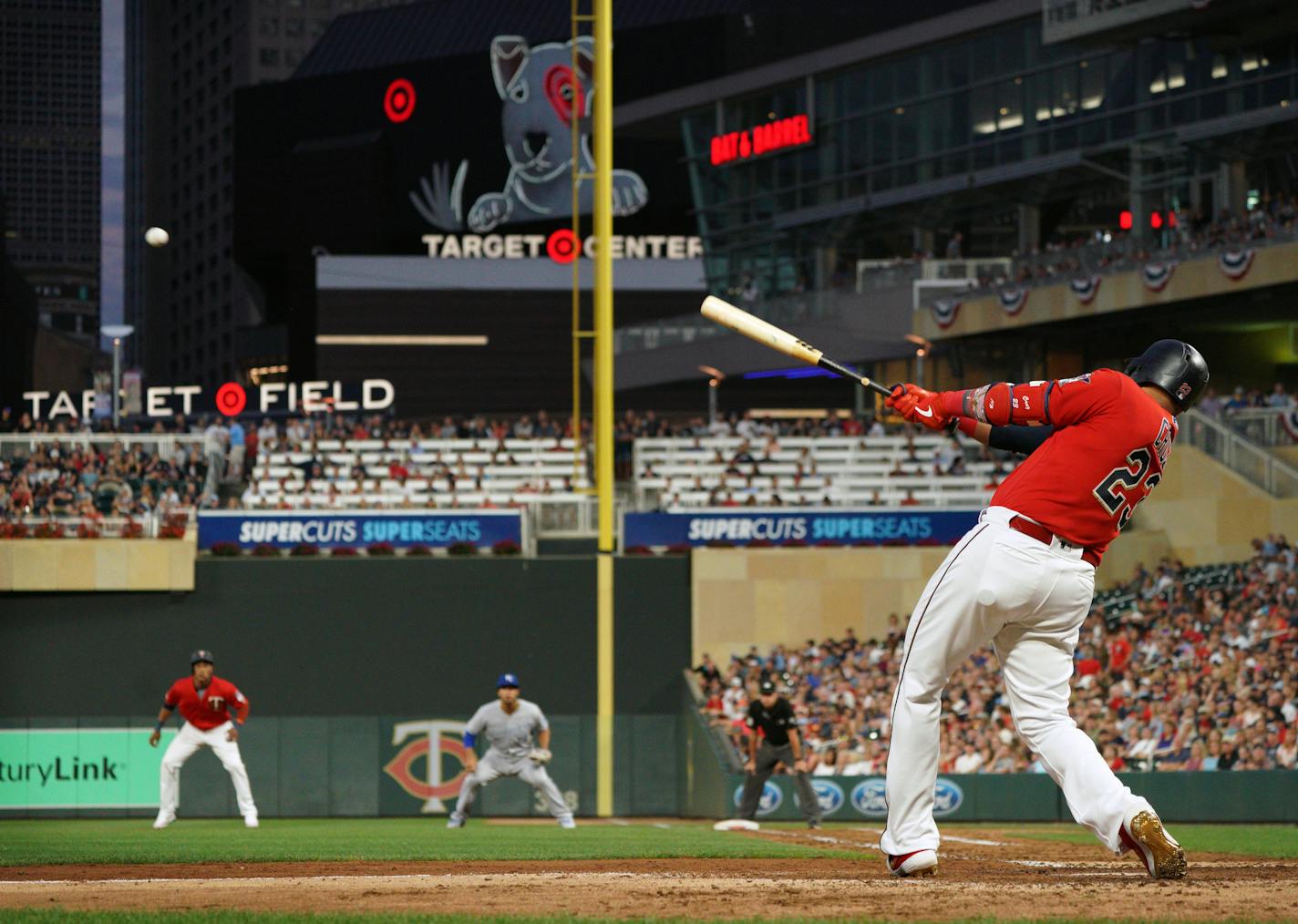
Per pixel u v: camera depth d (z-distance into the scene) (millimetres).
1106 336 167625
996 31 192375
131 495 124500
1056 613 23484
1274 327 164875
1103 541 23422
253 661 112875
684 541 116000
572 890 23609
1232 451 120625
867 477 127875
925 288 177750
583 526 118875
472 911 21422
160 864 34875
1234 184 164750
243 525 114500
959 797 87750
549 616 113750
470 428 144875
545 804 110375
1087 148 180500
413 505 123375
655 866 31375
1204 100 166500
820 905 21078
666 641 114312
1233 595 103750
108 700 111812
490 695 113125
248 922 20297
